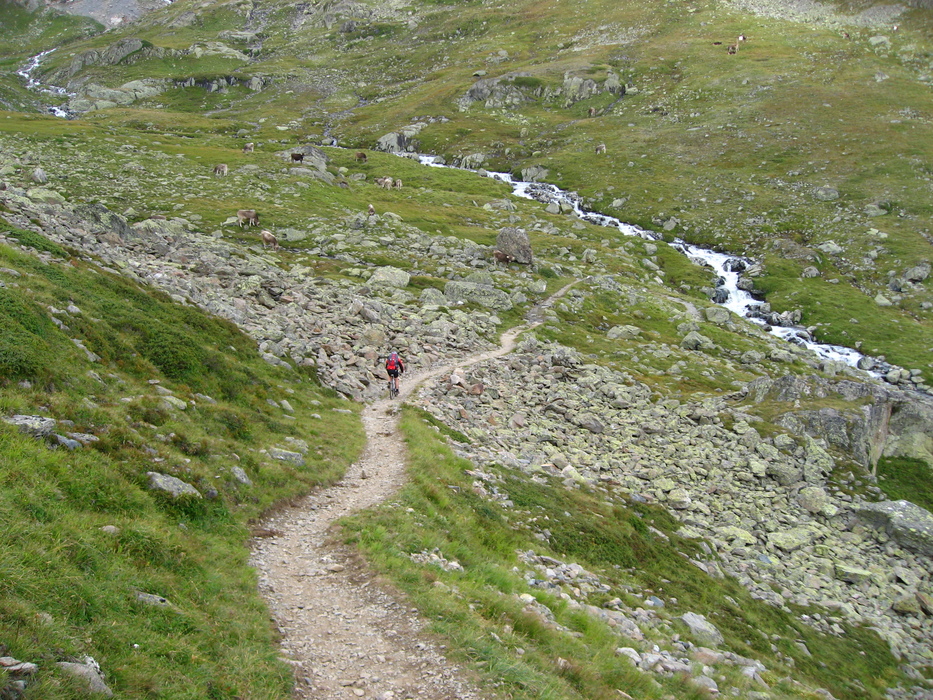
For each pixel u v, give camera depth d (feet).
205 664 27.04
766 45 538.06
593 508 81.05
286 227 245.86
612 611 55.16
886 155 357.41
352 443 72.38
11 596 23.70
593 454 104.47
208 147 363.97
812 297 262.67
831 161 363.56
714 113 448.65
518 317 200.34
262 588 37.65
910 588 86.94
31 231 87.51
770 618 73.92
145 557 33.14
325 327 118.62
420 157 456.86
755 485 105.91
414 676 30.63
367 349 114.52
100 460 39.14
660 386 151.23
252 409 68.95
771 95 453.58
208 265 130.41
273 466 55.93
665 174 386.32
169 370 64.90
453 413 98.89
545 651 37.47
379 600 37.63
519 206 355.56
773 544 91.56
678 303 250.98
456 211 329.52
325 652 32.14
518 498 74.13
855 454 119.14
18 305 52.08
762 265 293.43
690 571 76.74
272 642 31.73
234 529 43.42
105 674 23.02
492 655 32.65
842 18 568.82
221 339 84.99
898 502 101.86
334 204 292.61
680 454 110.42
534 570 57.21
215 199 270.05
